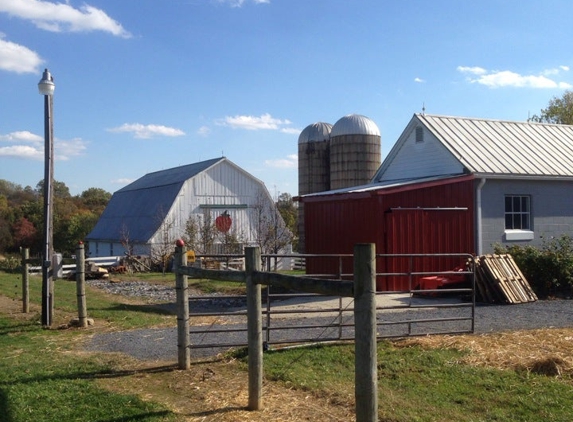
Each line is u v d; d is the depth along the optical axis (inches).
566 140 804.6
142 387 273.0
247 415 231.0
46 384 275.1
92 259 1164.5
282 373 284.0
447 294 559.8
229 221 1451.8
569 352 310.2
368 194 601.6
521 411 227.1
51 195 450.3
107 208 1820.9
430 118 764.0
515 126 816.3
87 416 230.1
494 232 653.9
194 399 253.4
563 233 701.3
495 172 649.0
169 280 930.1
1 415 231.3
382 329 386.9
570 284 583.2
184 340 301.1
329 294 199.8
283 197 2106.3
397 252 594.2
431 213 616.4
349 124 1091.9
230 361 314.2
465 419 219.9
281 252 1368.1
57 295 655.1
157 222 1384.1
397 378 273.9
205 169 1465.3
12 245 2030.0
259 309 241.4
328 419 224.1
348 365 299.7
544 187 692.1
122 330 414.3
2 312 509.4
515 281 539.8
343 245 647.1
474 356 306.5
